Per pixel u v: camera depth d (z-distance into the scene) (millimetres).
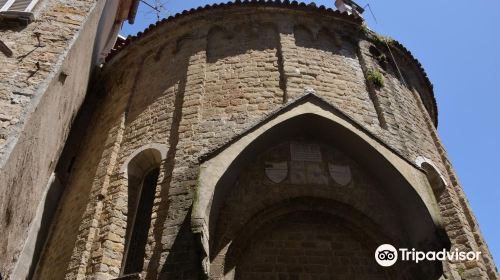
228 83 12492
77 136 14984
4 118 8945
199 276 7949
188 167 10523
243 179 10438
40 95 9648
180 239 9266
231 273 9109
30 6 11906
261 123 10312
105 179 11656
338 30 14430
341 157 11211
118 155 12312
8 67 10117
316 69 12906
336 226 10352
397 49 15562
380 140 10438
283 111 10594
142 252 10406
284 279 9445
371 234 10133
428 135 14016
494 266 11297
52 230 12570
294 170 10727
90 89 16000
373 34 15141
